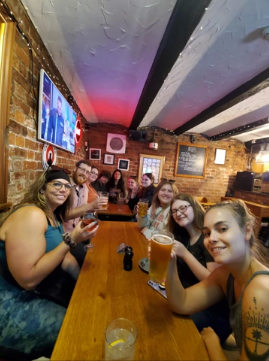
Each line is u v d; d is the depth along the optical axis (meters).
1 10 0.91
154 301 0.78
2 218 1.00
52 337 0.83
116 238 1.45
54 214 1.31
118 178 3.59
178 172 4.29
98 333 0.61
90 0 1.11
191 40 1.36
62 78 2.07
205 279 0.85
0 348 0.81
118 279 0.92
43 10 1.19
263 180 3.78
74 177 2.19
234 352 0.93
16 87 1.12
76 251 1.53
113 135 4.05
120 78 2.04
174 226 1.32
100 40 1.47
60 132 1.96
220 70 1.77
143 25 1.28
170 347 0.59
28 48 1.25
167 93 2.29
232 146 4.48
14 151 1.14
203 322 0.96
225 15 1.14
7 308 0.86
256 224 0.74
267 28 1.24
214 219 0.66
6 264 0.91
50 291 0.99
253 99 2.36
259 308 0.54
